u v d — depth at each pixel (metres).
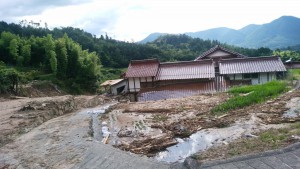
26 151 9.41
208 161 6.61
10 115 15.74
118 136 11.22
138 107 17.84
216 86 25.67
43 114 15.64
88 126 12.70
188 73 27.66
